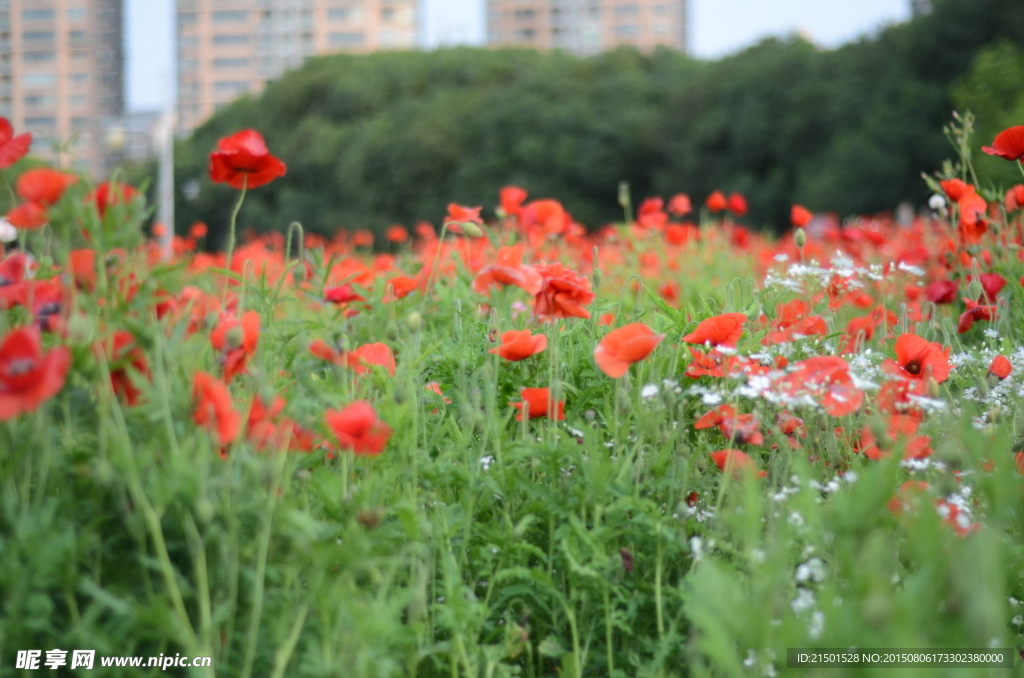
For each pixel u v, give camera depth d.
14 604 1.50
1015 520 1.78
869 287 4.38
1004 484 1.68
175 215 49.03
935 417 2.33
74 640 1.56
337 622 1.60
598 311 3.12
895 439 2.14
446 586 1.82
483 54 57.56
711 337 2.42
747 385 2.35
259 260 4.38
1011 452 2.04
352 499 1.88
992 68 13.41
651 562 2.05
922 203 29.41
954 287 3.79
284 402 1.86
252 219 46.94
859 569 1.42
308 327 2.68
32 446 1.70
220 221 48.41
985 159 6.73
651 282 5.78
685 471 2.10
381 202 45.00
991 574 1.35
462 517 2.05
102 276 1.73
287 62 126.00
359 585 1.88
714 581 1.44
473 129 44.34
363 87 52.66
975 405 2.61
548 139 42.81
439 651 1.77
